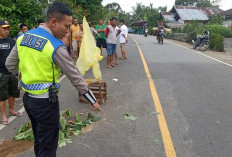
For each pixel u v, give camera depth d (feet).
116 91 19.62
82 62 15.78
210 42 49.44
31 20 25.85
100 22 30.96
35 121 8.19
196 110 15.67
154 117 14.66
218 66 29.35
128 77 23.89
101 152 11.15
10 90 14.44
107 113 15.38
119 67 28.58
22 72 7.62
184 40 68.33
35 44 7.18
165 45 54.60
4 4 23.67
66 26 7.36
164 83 21.65
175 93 18.97
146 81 22.34
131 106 16.42
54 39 7.26
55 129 8.00
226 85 21.06
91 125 13.79
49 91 7.41
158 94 18.72
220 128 13.26
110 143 11.88
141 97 18.11
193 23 81.10
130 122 14.07
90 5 55.26
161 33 57.52
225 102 17.06
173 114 15.07
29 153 11.18
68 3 44.73
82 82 7.52
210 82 21.97
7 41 13.74
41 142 8.01
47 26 7.41
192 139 12.14
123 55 34.45
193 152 11.05
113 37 27.37
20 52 7.48
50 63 7.23
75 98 18.24
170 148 11.36
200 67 28.60
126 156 10.82
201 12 128.47
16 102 17.88
